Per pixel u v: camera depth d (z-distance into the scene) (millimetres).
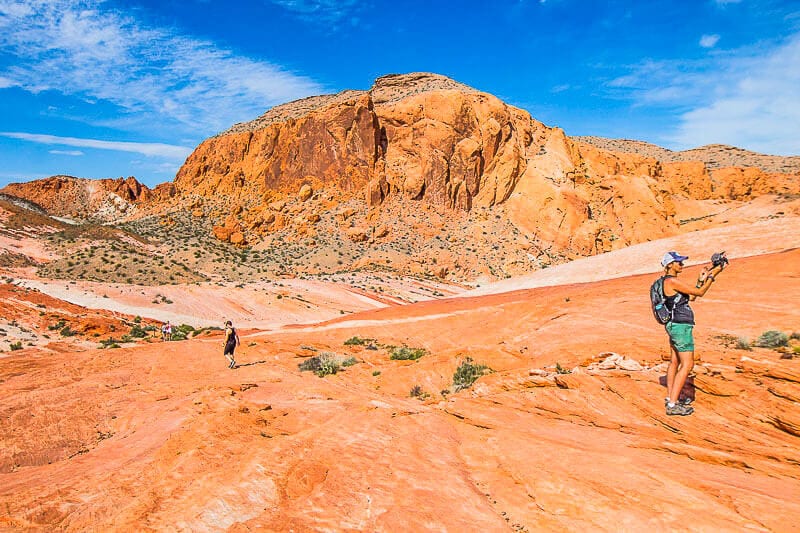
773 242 41344
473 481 4660
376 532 3412
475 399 8719
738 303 16094
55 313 38094
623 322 17062
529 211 107625
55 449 7379
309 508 3783
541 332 18406
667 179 147875
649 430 6293
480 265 94750
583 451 5102
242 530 3326
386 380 14047
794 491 3941
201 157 144875
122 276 73062
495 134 112312
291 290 62125
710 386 7148
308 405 9305
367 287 71938
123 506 3955
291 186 121312
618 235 109125
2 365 18703
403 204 109938
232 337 17609
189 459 5141
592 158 133125
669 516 3428
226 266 89000
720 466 4758
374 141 113250
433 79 182500
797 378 6645
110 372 16266
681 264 6289
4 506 3957
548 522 3621
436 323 29953
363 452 5422
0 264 71562
